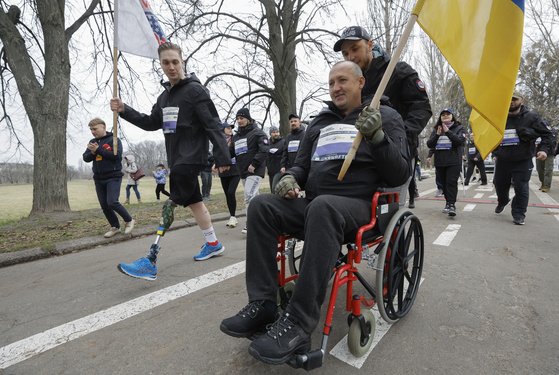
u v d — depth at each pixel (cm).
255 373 185
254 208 197
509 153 534
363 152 212
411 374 181
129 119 343
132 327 242
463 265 348
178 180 327
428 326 231
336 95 227
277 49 1328
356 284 307
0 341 229
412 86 305
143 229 534
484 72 220
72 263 398
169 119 328
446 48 225
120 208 496
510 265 347
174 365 195
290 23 1257
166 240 492
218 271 349
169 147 335
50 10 757
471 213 650
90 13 915
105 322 250
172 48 323
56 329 243
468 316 244
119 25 363
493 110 219
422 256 258
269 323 191
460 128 608
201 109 331
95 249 458
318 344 212
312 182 224
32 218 691
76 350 216
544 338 213
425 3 212
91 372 193
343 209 183
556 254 380
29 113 761
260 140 553
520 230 498
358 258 187
